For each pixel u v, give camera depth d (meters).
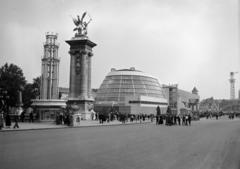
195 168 15.47
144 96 154.38
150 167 15.62
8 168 14.95
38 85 131.00
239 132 42.28
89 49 109.12
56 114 70.31
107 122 79.44
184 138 32.16
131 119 90.31
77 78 105.75
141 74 176.00
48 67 122.62
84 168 15.13
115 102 150.12
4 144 25.27
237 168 15.55
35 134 36.81
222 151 21.88
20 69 99.25
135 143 26.69
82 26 109.69
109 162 16.89
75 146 24.08
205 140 30.09
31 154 19.59
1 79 90.00
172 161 17.47
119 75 172.00
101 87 172.50
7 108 84.56
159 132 41.66
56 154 19.67
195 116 106.12
